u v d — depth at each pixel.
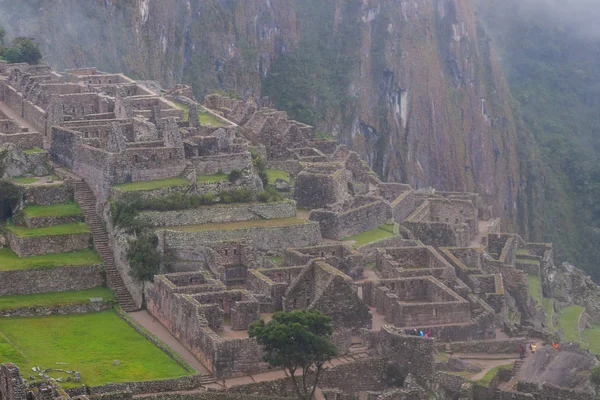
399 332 179.50
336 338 177.75
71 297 189.62
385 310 191.38
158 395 156.50
